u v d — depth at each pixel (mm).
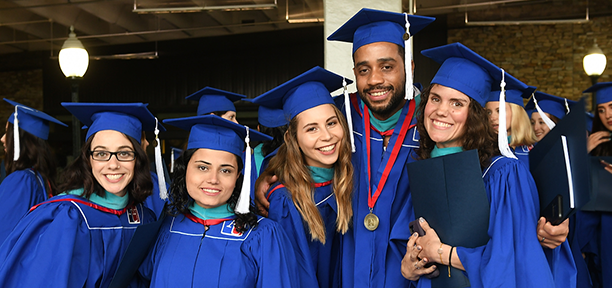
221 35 10625
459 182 1683
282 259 1922
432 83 1867
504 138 1771
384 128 2260
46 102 12367
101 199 1988
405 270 1842
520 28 9727
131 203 2119
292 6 7988
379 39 2154
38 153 3062
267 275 1872
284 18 8750
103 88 11922
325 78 2227
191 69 11453
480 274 1580
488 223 1652
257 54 11031
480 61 1803
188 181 1956
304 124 2141
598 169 2654
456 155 1691
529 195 1641
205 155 1926
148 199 3334
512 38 9766
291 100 2209
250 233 1955
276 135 3240
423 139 1980
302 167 2203
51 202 1914
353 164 2264
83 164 1967
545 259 1570
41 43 10680
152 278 1950
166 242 2002
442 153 1866
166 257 1939
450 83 1793
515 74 9750
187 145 2006
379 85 2141
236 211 1984
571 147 1478
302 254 2137
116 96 11852
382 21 2207
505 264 1545
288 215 2209
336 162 2248
